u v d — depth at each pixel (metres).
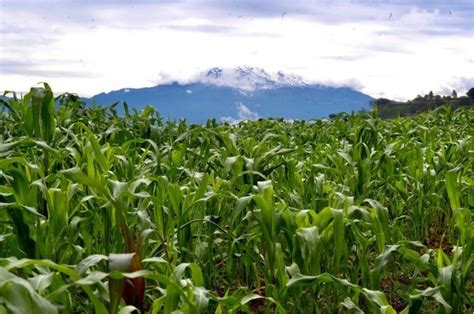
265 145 7.34
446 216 5.80
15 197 3.52
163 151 6.15
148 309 3.87
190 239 4.15
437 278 3.25
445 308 2.96
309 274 3.46
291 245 3.64
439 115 11.89
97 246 3.91
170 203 4.21
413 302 3.05
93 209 3.62
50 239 3.28
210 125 8.87
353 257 4.87
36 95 4.57
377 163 5.94
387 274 4.78
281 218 3.58
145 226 3.51
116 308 2.56
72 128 7.43
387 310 2.76
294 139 8.57
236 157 4.90
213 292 3.99
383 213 4.01
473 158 6.11
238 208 3.74
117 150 5.18
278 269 3.35
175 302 2.65
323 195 5.11
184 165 6.18
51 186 4.52
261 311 4.14
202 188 4.16
